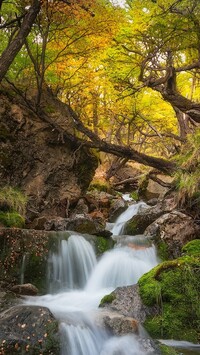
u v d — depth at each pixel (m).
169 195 11.42
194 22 8.23
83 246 7.71
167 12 8.30
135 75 11.50
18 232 6.73
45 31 10.43
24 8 9.53
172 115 18.22
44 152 10.46
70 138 10.85
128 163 23.11
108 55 11.08
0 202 8.23
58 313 4.76
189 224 8.99
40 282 6.78
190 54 9.88
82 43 11.15
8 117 9.79
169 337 5.43
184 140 13.49
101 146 10.98
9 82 9.67
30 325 4.17
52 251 7.10
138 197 16.30
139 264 7.86
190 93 17.33
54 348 4.07
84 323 4.63
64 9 8.98
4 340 3.96
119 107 15.95
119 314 5.23
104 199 13.12
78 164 11.28
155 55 9.28
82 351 4.27
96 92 14.46
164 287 6.04
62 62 11.25
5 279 6.37
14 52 7.18
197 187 9.06
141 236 8.70
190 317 5.75
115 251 8.08
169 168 10.97
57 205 10.54
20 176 9.93
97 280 7.48
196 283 6.09
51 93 11.30
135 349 4.41
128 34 9.47
